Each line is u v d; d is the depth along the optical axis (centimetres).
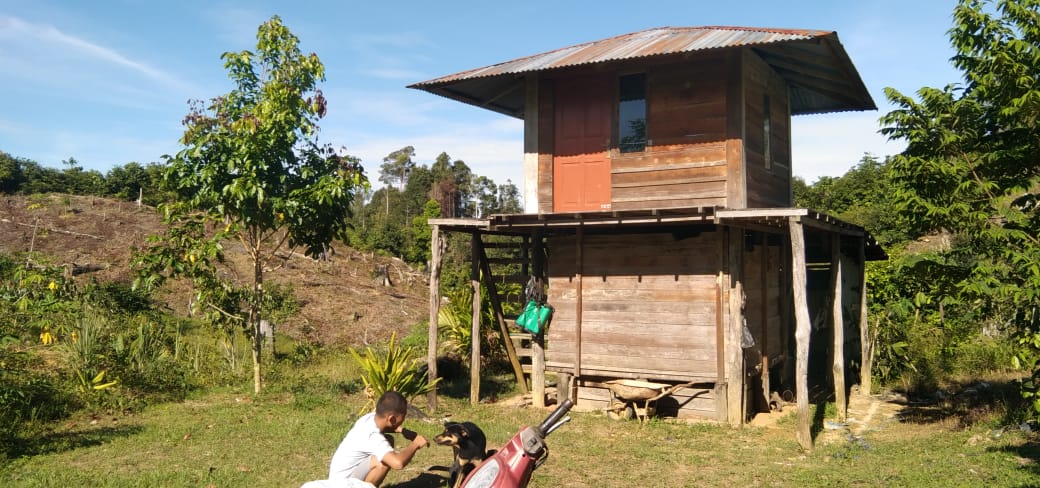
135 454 848
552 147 1238
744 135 1127
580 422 1113
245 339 1723
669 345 1152
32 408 988
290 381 1355
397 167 9488
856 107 1484
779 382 1371
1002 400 1123
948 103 923
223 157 1141
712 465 868
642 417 1125
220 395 1220
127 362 1225
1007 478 757
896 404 1278
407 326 2309
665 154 1166
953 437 979
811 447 938
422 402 1246
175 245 1181
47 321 1177
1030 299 811
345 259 3325
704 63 1148
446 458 869
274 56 1214
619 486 774
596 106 1220
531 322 1237
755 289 1233
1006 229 855
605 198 1203
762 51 1188
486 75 1170
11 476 751
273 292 1894
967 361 1450
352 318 2277
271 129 1148
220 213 1141
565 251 1248
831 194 4238
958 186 899
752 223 1054
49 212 2836
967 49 922
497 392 1366
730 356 1107
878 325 1491
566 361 1232
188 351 1474
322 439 928
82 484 725
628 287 1190
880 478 789
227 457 841
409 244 4519
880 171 4066
